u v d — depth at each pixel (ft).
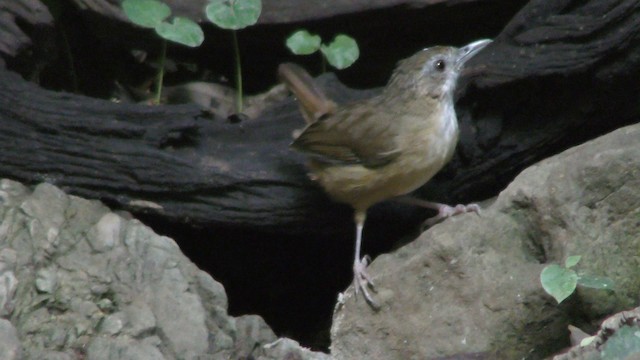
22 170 36.17
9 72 37.04
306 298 41.96
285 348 32.78
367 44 43.29
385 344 32.53
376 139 34.40
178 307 33.45
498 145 37.01
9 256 33.09
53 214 34.63
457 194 37.81
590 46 34.88
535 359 31.55
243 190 36.24
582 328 31.19
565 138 37.01
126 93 45.21
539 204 31.60
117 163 36.01
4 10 38.37
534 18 36.83
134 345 32.19
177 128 36.17
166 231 38.24
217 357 32.96
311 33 41.73
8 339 31.07
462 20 41.88
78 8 42.24
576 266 30.73
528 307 31.19
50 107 36.22
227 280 41.29
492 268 31.65
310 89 36.27
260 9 37.91
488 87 36.17
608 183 31.14
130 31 42.45
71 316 32.76
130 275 33.83
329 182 35.29
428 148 34.58
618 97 35.88
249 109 44.45
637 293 31.12
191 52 45.42
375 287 32.65
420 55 34.81
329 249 40.27
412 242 33.50
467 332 31.60
